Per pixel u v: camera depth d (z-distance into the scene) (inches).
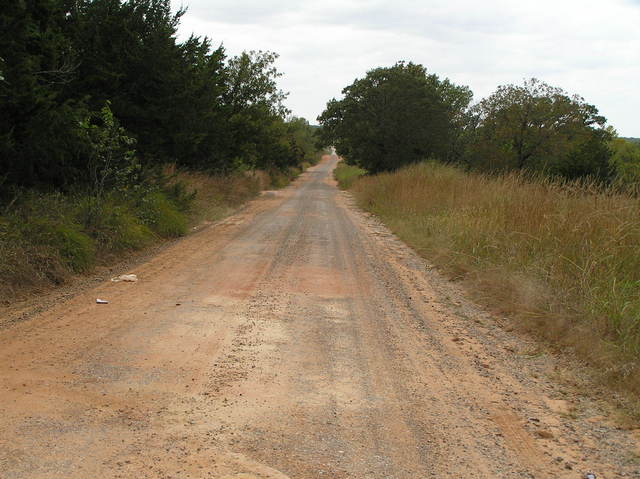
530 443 160.4
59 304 290.5
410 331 268.1
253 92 1196.5
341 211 902.4
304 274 386.6
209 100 802.2
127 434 155.2
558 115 1300.4
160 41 621.6
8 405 169.9
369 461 146.3
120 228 448.5
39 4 442.9
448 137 1649.9
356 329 267.3
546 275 320.8
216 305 297.9
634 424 174.1
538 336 263.3
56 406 170.9
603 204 372.5
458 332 270.4
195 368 207.9
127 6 609.0
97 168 508.4
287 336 251.1
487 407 185.0
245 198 1059.3
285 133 2278.5
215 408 174.9
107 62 572.1
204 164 931.3
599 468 147.0
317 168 3934.5
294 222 710.5
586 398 195.6
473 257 402.9
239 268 399.5
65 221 393.7
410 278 390.3
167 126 663.1
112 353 219.9
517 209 449.4
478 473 142.6
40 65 449.7
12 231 339.9
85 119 458.0
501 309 306.0
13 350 219.1
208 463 141.3
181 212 650.8
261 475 136.5
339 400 185.5
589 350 231.9
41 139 412.5
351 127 1647.4
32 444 147.1
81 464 138.3
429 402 187.2
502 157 1290.6
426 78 2113.7
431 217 607.2
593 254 302.7
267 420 168.1
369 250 505.7
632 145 1232.8
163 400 178.9
